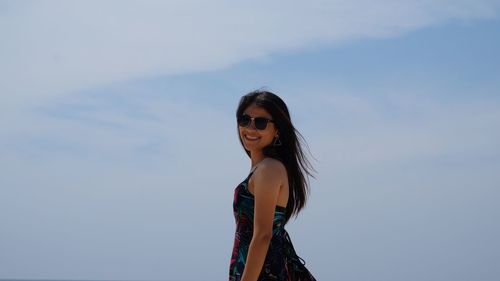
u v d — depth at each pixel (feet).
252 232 14.89
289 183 15.39
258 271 14.55
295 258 15.03
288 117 15.49
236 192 15.10
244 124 15.46
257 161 15.57
